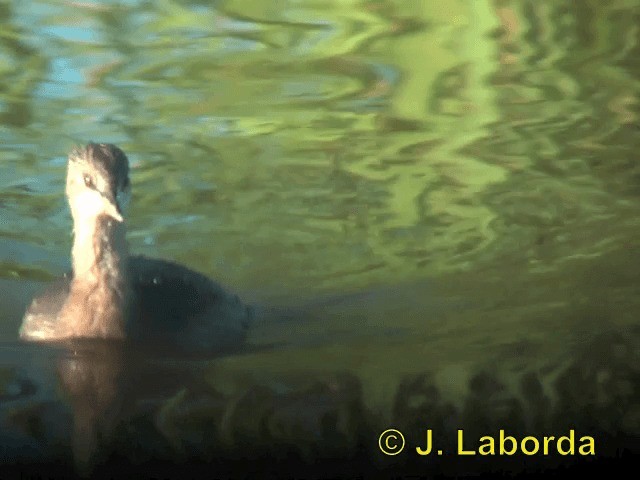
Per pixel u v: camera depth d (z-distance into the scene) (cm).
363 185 4747
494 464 3047
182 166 4841
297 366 3581
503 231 4459
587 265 4200
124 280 3869
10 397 3388
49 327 3866
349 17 5956
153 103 5156
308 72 5428
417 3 6112
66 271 4316
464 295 4044
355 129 5059
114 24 5781
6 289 4197
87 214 3872
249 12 5972
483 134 5041
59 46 5522
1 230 4516
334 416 3228
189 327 3841
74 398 3381
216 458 3023
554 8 6081
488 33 5831
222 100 5194
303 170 4834
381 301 4041
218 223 4559
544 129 5056
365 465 3011
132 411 3297
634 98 5266
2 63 5347
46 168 4769
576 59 5603
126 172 3903
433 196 4672
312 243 4453
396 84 5359
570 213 4553
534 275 4162
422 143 4975
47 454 3073
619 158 4853
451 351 3634
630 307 3878
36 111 5047
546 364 3506
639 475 2984
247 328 3922
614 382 3397
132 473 3003
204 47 5606
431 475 3002
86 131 4950
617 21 5956
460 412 3266
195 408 3306
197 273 4066
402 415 3244
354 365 3553
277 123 5078
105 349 3712
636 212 4541
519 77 5447
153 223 4562
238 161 4859
